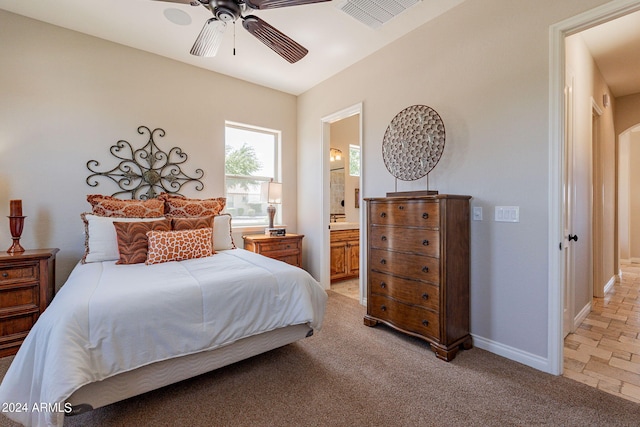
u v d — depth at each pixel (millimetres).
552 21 1895
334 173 4844
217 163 3645
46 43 2666
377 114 3105
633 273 4730
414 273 2320
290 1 1684
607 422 1476
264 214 4152
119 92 3012
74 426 1459
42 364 1272
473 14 2295
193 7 2443
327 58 3258
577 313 2699
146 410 1578
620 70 3307
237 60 3332
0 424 1479
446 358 2070
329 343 2359
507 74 2104
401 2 2350
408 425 1467
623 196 5629
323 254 3916
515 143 2068
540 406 1598
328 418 1518
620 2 1636
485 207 2234
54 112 2705
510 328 2113
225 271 2002
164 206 3008
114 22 2662
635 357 2111
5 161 2512
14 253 2314
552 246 1902
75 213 2801
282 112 4227
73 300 1444
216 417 1527
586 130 2854
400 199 2418
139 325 1478
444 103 2492
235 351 1843
